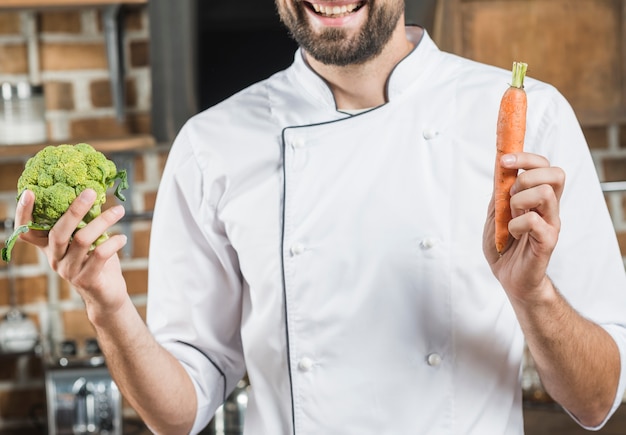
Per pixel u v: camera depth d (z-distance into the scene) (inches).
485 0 115.6
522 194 53.4
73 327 128.2
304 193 64.8
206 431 116.5
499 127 57.7
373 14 61.4
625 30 117.1
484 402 63.2
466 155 63.9
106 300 57.2
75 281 54.6
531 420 113.7
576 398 61.4
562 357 58.9
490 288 63.3
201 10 110.7
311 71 67.2
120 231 127.1
